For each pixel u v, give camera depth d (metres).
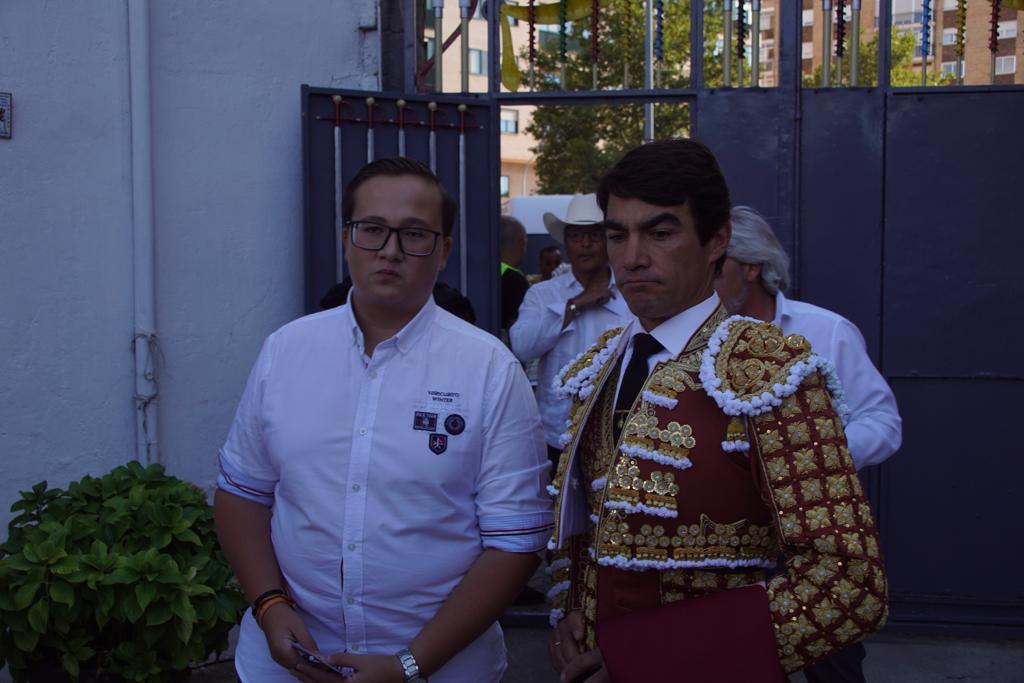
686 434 1.54
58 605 2.80
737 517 1.54
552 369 4.36
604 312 4.30
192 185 3.83
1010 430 4.14
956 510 4.18
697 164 1.58
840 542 1.41
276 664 1.88
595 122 15.58
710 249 1.64
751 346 1.55
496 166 4.14
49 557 2.79
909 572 4.22
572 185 15.59
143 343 3.72
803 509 1.44
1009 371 4.12
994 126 4.07
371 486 1.76
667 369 1.60
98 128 3.67
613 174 1.61
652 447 1.56
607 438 1.68
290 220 4.01
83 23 3.63
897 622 4.25
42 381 3.63
